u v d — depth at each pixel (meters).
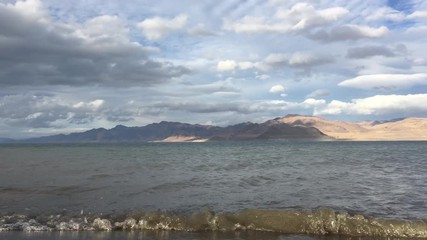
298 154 60.94
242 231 10.96
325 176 24.64
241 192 17.52
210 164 36.50
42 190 17.70
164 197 16.08
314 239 10.14
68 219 12.16
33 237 10.32
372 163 37.66
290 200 15.37
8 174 24.88
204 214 11.75
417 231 10.30
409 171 28.34
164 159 45.66
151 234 10.72
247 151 77.69
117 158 47.03
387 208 13.62
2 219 12.13
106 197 15.99
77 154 59.53
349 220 10.90
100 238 10.27
